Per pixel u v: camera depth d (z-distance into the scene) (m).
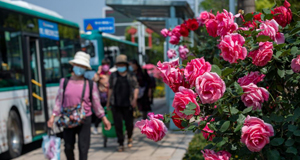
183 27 6.17
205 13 5.55
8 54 10.80
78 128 6.97
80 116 6.80
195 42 9.42
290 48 3.53
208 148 3.30
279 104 3.53
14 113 10.70
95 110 7.12
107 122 7.14
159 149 10.02
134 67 13.33
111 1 12.88
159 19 13.86
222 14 3.54
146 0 12.89
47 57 13.23
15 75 11.02
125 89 9.95
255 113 3.36
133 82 10.04
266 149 3.10
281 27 3.70
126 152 9.95
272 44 3.15
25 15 12.07
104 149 10.63
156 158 8.95
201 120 3.23
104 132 10.85
